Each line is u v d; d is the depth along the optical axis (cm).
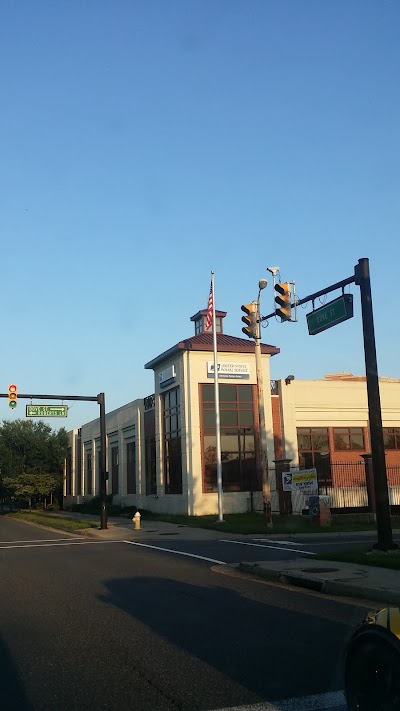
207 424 3422
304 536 2191
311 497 2597
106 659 677
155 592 1082
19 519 4234
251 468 3453
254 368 3553
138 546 1953
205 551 1742
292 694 560
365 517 2744
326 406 3769
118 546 1977
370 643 456
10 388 2700
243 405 3516
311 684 585
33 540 2330
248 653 689
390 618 450
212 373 3469
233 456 3425
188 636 767
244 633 778
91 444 5706
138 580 1223
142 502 4141
